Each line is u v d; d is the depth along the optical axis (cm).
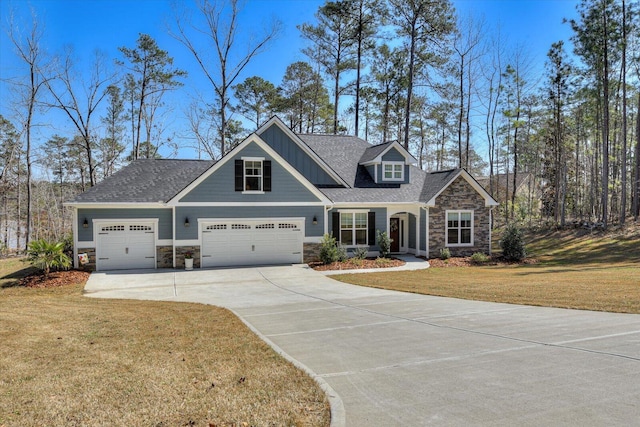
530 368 571
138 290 1472
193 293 1409
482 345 693
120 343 758
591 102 3391
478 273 1791
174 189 2052
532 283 1394
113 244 1895
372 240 2280
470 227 2344
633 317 856
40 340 781
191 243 1948
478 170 5616
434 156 5184
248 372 594
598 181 3831
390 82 3959
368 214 2270
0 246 3097
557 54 3269
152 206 1920
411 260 2206
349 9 3556
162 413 467
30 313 1055
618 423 407
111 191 1961
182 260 1941
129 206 1895
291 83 4141
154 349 718
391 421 431
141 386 546
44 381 566
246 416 457
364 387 528
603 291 1159
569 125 3897
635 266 1808
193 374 590
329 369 602
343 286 1509
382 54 3859
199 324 917
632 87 3334
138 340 779
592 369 556
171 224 1958
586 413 430
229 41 3309
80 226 1856
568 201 4297
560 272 1717
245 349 710
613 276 1470
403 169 2509
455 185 2316
